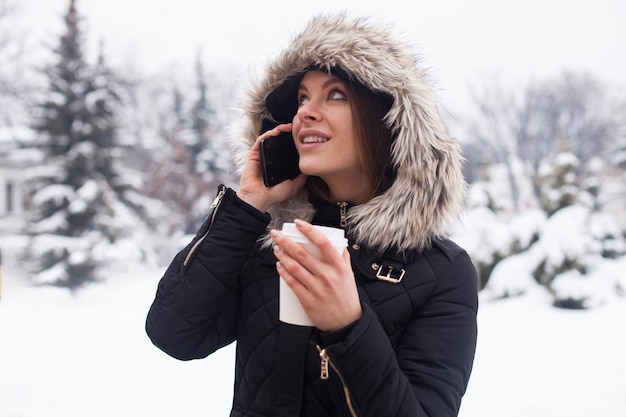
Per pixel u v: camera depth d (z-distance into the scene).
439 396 1.15
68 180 14.62
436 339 1.22
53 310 9.38
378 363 1.03
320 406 1.24
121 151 15.91
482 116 38.91
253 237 1.36
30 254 13.81
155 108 46.44
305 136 1.39
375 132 1.41
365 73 1.32
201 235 1.37
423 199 1.29
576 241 9.30
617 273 9.26
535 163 38.72
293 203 1.49
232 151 1.70
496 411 4.31
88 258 13.64
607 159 39.09
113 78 15.72
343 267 1.00
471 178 37.41
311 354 1.24
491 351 6.31
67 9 15.10
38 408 4.32
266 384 1.28
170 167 23.95
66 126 14.89
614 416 4.20
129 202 16.00
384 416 1.04
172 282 1.37
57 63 15.05
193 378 5.13
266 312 1.34
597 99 38.59
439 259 1.33
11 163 30.27
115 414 4.23
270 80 1.52
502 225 10.46
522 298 9.38
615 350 6.30
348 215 1.38
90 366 5.55
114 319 8.40
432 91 1.36
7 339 6.78
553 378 5.19
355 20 1.43
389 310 1.25
